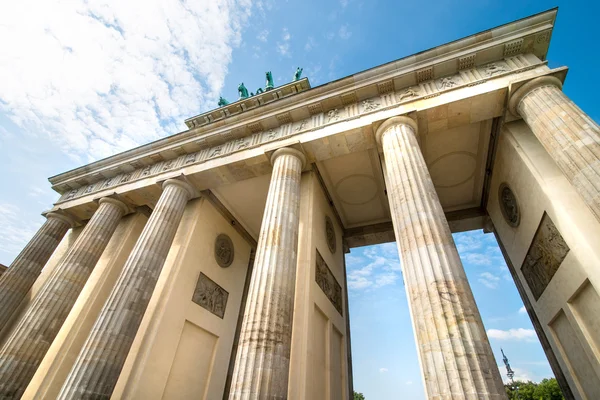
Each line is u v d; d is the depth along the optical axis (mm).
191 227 23594
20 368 18266
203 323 22797
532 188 16359
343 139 19766
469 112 17828
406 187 14594
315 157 21312
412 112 17938
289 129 22094
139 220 28047
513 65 17484
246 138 23672
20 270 25156
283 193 17922
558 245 14984
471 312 10195
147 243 19734
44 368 20062
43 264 26641
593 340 13766
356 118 19703
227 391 23953
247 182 25438
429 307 10648
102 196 26703
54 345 21125
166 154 26141
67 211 28875
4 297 23672
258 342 12367
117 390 16156
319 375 16641
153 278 19031
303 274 17656
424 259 11812
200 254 23922
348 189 25812
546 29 16922
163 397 17875
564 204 14109
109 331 16125
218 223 27234
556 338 17172
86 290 23719
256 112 23172
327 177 24641
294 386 14023
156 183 24375
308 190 21781
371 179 24734
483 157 21734
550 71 15781
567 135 13219
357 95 20641
